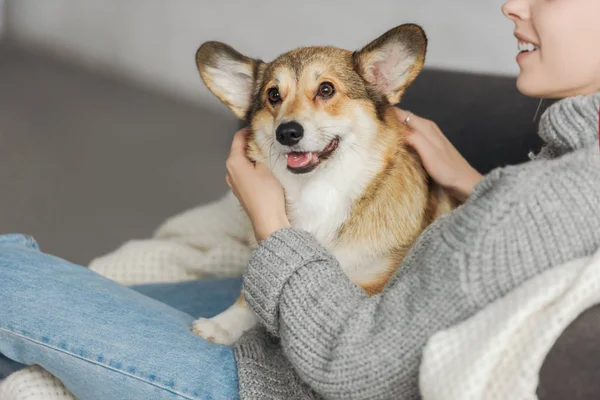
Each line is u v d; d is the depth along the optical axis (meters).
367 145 1.80
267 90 1.87
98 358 1.31
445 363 1.00
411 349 1.08
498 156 2.41
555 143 1.19
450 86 2.45
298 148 1.73
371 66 1.89
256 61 1.97
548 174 1.07
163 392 1.30
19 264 1.44
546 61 1.26
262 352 1.38
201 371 1.32
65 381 1.39
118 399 1.34
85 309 1.38
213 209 2.61
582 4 1.20
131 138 4.26
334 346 1.15
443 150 1.85
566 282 1.00
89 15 5.12
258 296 1.28
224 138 4.30
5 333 1.37
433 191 1.87
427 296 1.09
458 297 1.06
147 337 1.35
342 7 4.31
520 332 1.00
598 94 1.15
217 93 1.97
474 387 0.96
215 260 2.35
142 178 3.89
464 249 1.07
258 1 4.53
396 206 1.75
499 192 1.07
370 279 1.73
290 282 1.24
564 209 1.05
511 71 3.70
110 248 3.31
